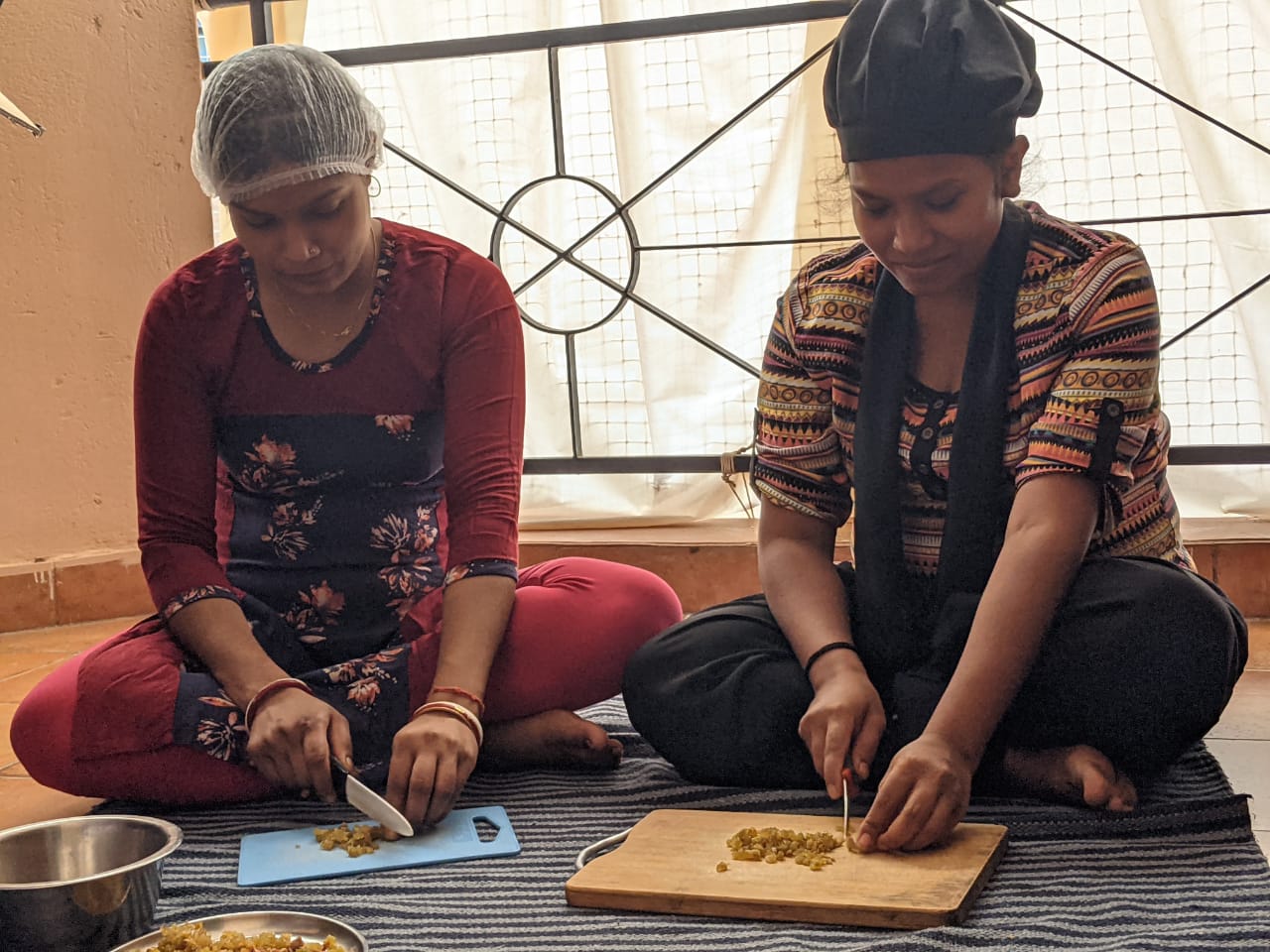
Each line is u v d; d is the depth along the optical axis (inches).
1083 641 65.8
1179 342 121.6
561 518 132.7
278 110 66.7
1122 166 120.3
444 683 70.8
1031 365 66.5
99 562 129.1
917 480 70.5
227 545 79.8
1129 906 54.3
